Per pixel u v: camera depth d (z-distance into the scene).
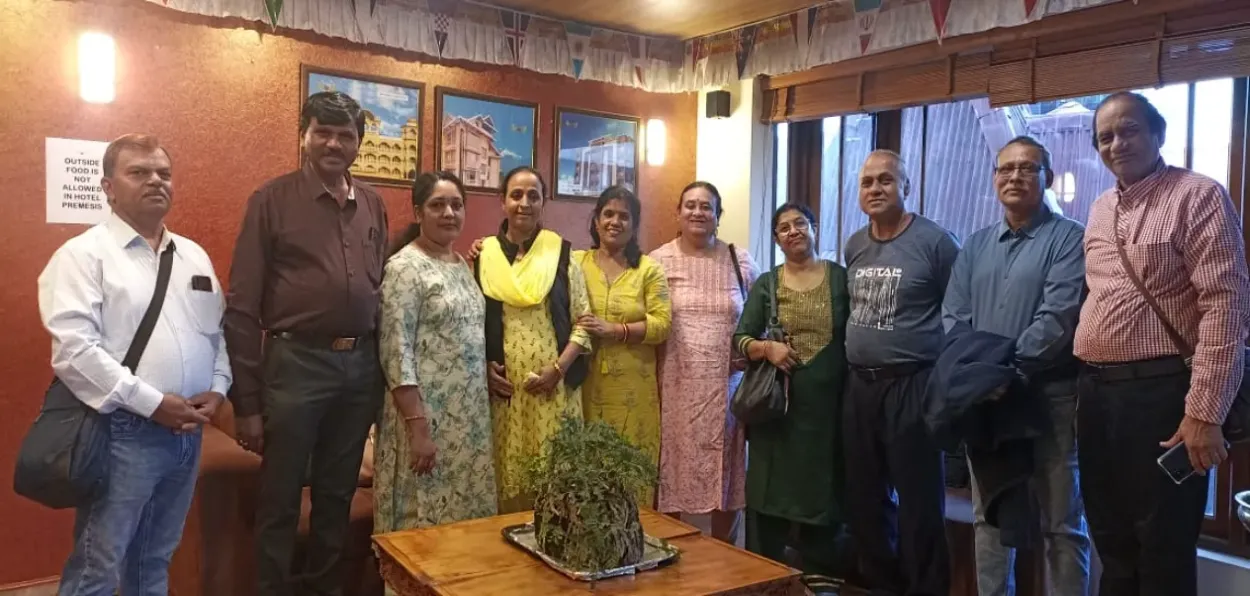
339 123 2.40
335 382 2.46
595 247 3.23
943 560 2.81
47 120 3.01
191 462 2.27
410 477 2.65
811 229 3.09
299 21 3.41
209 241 3.33
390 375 2.57
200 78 3.27
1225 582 2.77
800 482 3.01
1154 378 2.09
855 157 4.06
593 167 4.25
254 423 2.40
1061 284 2.40
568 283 2.95
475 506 2.72
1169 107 2.99
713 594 1.95
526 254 2.91
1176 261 2.07
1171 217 2.07
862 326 2.84
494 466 2.84
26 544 3.07
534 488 2.18
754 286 3.17
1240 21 2.68
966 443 2.54
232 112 3.34
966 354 2.41
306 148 2.45
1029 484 2.54
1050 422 2.46
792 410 3.02
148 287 2.13
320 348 2.44
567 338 2.91
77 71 3.04
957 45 3.39
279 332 2.43
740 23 4.10
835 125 4.13
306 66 3.47
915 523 2.78
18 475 1.99
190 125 3.26
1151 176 2.15
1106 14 2.96
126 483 2.09
